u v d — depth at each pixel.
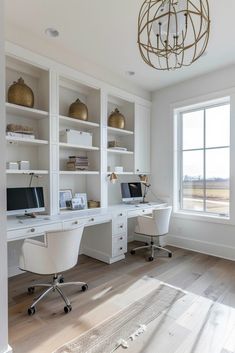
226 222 3.54
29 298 2.40
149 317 2.08
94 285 2.68
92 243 3.58
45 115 2.95
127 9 2.31
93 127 3.59
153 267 3.21
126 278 2.87
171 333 1.87
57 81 3.02
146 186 4.48
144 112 4.33
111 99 4.09
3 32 1.55
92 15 2.41
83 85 3.46
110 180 3.72
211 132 3.87
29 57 2.73
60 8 2.31
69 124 3.42
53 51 2.97
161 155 4.33
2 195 1.54
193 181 4.08
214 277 2.89
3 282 1.55
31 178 3.09
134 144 4.15
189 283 2.73
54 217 2.82
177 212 4.13
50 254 2.12
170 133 4.19
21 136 2.68
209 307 2.23
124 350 1.69
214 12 2.30
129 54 3.17
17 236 2.33
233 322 2.01
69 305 2.17
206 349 1.70
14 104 2.63
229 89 3.48
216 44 2.87
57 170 3.04
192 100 3.89
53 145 2.99
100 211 3.31
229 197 3.53
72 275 2.95
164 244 4.19
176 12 1.39
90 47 3.01
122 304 2.29
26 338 1.81
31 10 2.34
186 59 3.24
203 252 3.80
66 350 1.69
